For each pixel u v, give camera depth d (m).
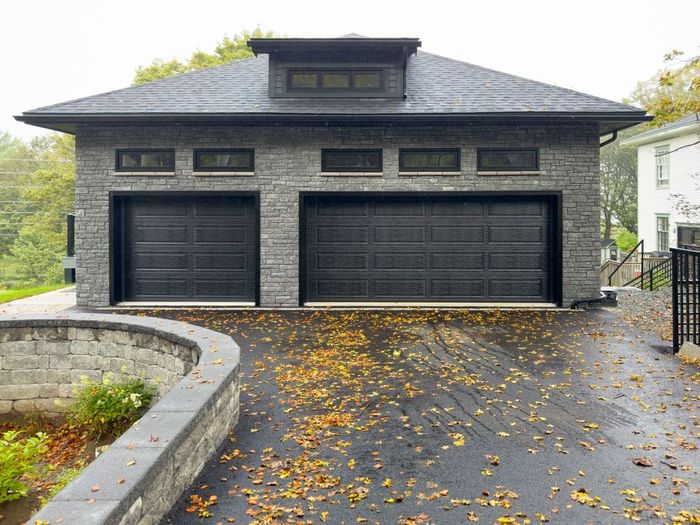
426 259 12.54
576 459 4.81
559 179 12.14
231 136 12.28
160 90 12.95
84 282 12.43
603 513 3.94
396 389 6.76
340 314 11.60
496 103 12.09
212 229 12.61
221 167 12.39
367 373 7.43
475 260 12.51
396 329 10.16
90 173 12.33
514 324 10.58
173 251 12.65
